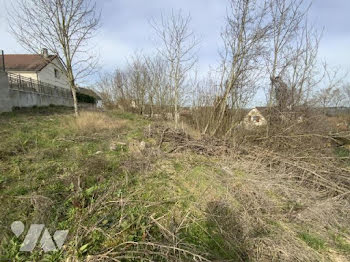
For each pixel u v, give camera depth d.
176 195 2.91
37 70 15.77
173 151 4.93
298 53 5.34
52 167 3.42
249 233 2.21
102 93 22.52
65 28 7.51
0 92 8.91
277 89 5.33
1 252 1.72
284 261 1.89
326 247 2.15
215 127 6.76
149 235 2.00
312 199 3.05
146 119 13.42
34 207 2.27
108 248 1.77
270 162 4.11
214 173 3.72
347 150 4.68
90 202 2.47
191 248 1.90
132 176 3.36
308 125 4.79
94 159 3.79
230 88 6.30
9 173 3.11
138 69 17.78
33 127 6.17
